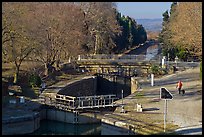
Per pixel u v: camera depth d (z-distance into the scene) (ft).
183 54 222.07
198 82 152.56
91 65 203.82
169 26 251.60
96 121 119.24
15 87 141.79
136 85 160.45
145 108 113.39
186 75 171.83
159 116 104.47
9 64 172.45
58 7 188.24
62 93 148.56
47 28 171.53
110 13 253.85
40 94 139.74
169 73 180.75
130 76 193.67
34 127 111.55
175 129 92.84
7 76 152.56
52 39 178.29
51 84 158.92
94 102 133.39
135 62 201.57
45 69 174.19
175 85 148.56
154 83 155.12
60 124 123.54
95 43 248.32
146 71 200.13
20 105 122.72
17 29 139.74
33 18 157.69
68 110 122.83
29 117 109.29
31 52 161.99
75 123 121.60
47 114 126.52
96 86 192.44
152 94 133.28
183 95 129.18
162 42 300.81
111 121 100.68
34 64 178.40
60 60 206.39
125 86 195.62
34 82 148.36
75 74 190.80
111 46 274.77
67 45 185.57
